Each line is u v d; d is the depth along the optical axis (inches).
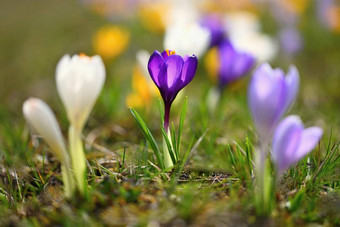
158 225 19.4
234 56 29.1
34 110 19.2
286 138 18.8
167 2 62.5
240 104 32.1
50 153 25.5
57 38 62.4
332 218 20.1
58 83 19.6
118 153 24.5
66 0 93.7
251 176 21.3
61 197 20.8
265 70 18.4
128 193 20.4
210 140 25.0
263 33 63.1
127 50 54.1
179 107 30.4
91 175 21.9
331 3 66.7
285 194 20.9
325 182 21.5
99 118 30.1
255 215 19.7
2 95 39.7
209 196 20.6
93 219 19.7
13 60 52.9
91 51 52.7
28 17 79.0
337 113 31.7
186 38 25.5
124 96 34.2
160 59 20.7
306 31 62.7
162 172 21.7
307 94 37.1
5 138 27.6
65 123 29.1
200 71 45.5
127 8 68.7
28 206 20.8
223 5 67.9
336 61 49.3
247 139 21.7
